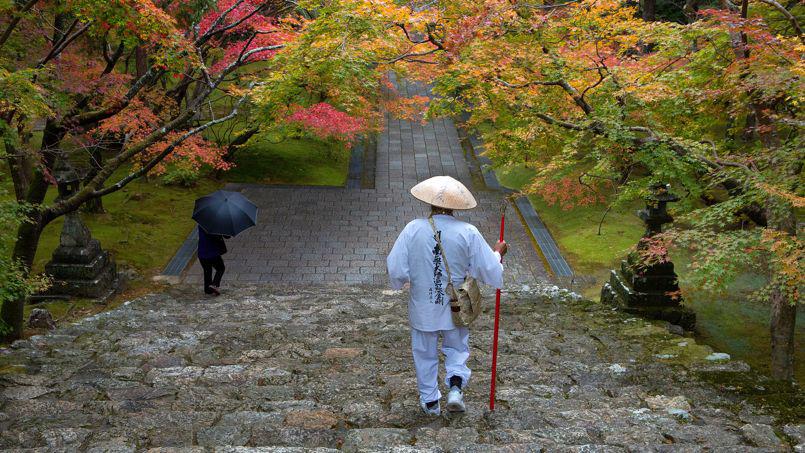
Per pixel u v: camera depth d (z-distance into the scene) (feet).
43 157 26.73
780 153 22.25
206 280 33.27
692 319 32.01
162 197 56.03
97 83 29.60
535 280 43.14
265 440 11.12
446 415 12.75
